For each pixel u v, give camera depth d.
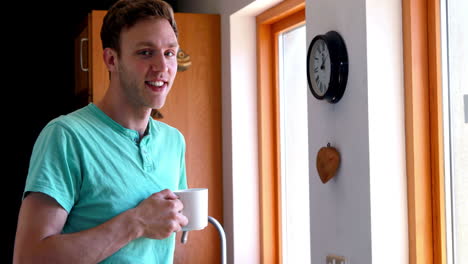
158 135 1.22
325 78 1.97
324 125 2.06
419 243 1.79
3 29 3.89
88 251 0.98
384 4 1.81
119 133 1.12
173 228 1.06
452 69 1.75
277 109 2.96
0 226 3.94
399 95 1.83
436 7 1.77
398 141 1.82
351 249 1.90
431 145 1.80
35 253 0.96
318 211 2.12
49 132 1.05
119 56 1.10
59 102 3.99
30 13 3.92
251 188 3.03
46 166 1.01
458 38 1.72
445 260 1.78
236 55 3.02
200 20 3.13
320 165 2.01
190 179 3.11
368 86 1.79
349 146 1.90
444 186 1.78
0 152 3.93
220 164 3.17
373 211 1.78
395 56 1.82
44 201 1.00
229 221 3.06
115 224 1.01
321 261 2.10
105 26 1.13
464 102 1.70
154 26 1.07
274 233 3.01
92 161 1.06
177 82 3.09
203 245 3.11
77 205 1.06
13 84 3.93
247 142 3.03
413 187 1.79
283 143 2.95
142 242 1.09
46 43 3.95
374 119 1.79
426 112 1.80
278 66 2.97
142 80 1.08
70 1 3.88
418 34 1.79
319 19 2.09
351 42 1.88
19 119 3.95
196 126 3.12
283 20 2.84
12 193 3.96
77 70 3.39
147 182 1.13
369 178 1.78
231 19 3.01
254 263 3.03
